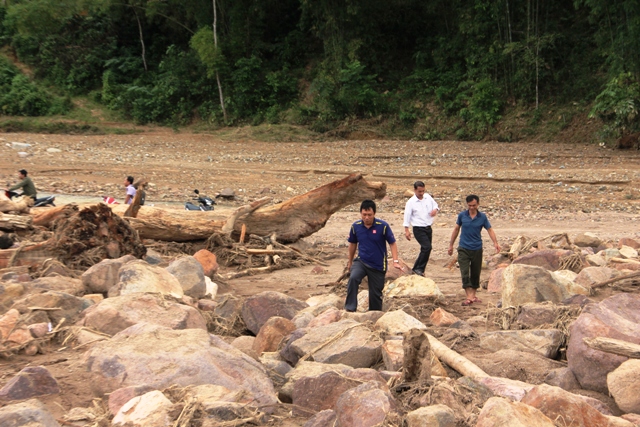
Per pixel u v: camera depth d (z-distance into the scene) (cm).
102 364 454
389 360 527
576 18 3681
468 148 3072
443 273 1120
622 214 1847
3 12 4547
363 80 3709
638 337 507
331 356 537
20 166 2422
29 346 544
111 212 984
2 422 356
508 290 756
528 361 538
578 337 518
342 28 3803
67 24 4428
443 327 666
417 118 3584
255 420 410
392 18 4022
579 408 397
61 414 414
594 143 3075
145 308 598
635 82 2898
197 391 423
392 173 2461
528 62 3394
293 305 709
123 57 4353
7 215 1099
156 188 2181
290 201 1270
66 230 955
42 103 3991
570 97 3391
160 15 4356
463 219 877
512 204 2005
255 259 1184
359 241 757
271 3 4225
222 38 4128
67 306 628
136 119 3962
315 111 3697
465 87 3609
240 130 3622
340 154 2908
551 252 1028
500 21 3609
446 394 438
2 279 815
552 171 2445
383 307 790
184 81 4059
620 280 847
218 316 721
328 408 443
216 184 2288
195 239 1230
